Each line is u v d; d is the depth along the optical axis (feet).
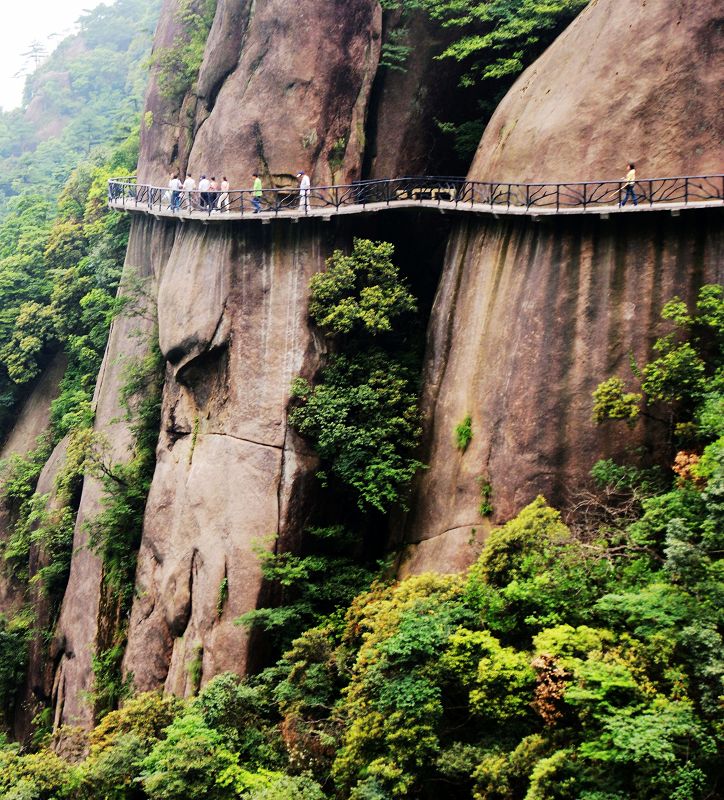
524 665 54.90
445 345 82.89
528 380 72.13
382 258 87.15
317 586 82.53
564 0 89.81
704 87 68.59
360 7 92.79
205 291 91.35
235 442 86.28
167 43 116.26
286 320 86.79
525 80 83.76
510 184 74.23
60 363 139.85
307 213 85.51
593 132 73.20
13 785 75.20
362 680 61.41
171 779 64.49
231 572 82.79
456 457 77.77
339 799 61.98
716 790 45.44
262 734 69.41
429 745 55.57
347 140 92.79
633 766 47.09
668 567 52.80
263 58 93.45
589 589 57.88
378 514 87.40
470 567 66.59
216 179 94.68
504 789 51.06
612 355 68.90
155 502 92.43
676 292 67.15
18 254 154.20
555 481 69.72
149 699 77.77
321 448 84.53
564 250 72.08
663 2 71.56
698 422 63.31
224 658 80.74
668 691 49.03
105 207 145.18
